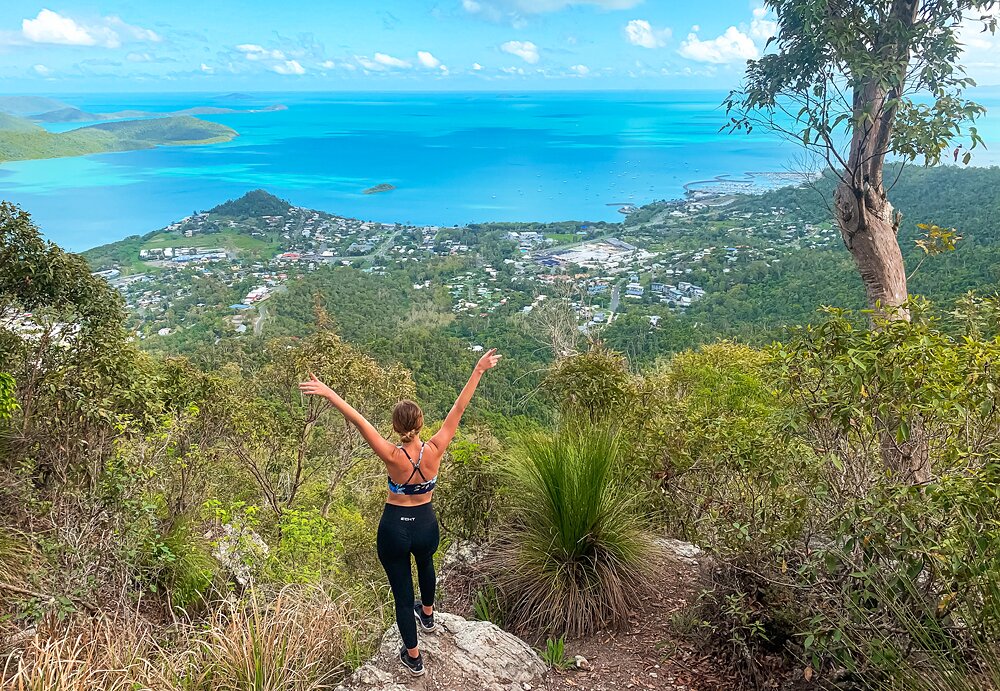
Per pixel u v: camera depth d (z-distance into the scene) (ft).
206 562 14.92
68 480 14.21
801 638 8.84
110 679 8.63
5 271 17.40
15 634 9.78
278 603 9.87
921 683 6.78
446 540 13.87
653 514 13.73
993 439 8.19
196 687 8.61
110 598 11.68
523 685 8.99
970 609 6.64
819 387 9.05
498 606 11.39
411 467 8.36
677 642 9.93
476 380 8.82
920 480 8.90
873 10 14.44
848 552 7.77
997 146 108.17
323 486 34.32
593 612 10.70
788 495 10.32
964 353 8.22
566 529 11.07
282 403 30.58
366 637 10.33
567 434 12.31
